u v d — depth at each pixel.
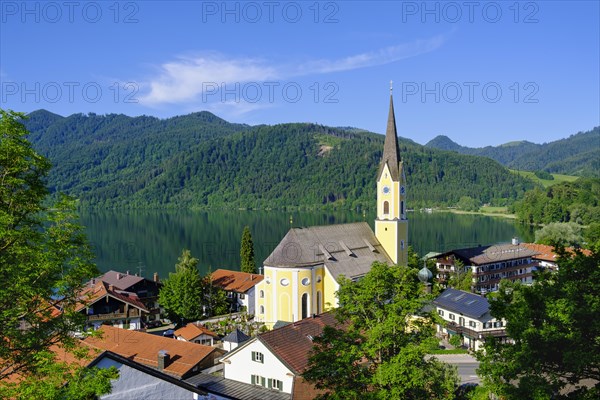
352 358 33.22
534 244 146.88
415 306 33.50
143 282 106.25
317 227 88.44
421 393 32.38
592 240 25.25
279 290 81.00
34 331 24.55
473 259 120.69
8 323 23.41
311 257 82.62
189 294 95.06
